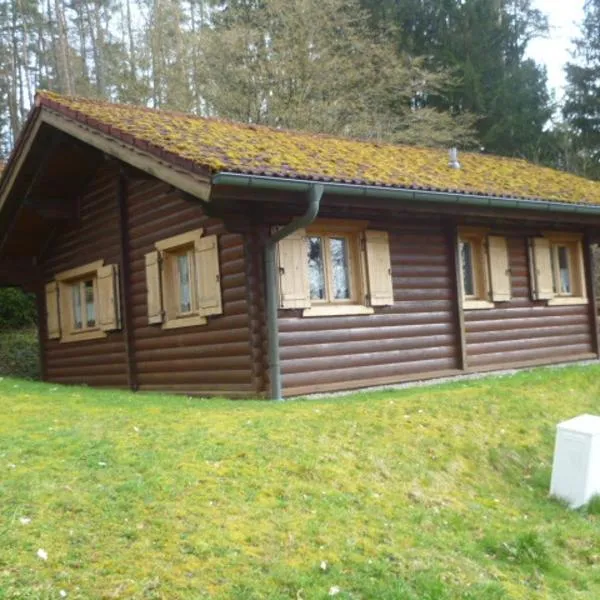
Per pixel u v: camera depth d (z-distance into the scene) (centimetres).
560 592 466
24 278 1411
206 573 404
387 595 415
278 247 902
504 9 3098
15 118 3391
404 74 2494
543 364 1249
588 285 1361
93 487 487
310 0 2289
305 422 682
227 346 937
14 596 361
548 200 1115
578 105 3212
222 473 535
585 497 623
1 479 493
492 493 635
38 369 1723
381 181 897
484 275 1185
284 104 2309
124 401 835
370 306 1001
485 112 2816
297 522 478
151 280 1070
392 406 772
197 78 2447
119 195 1146
